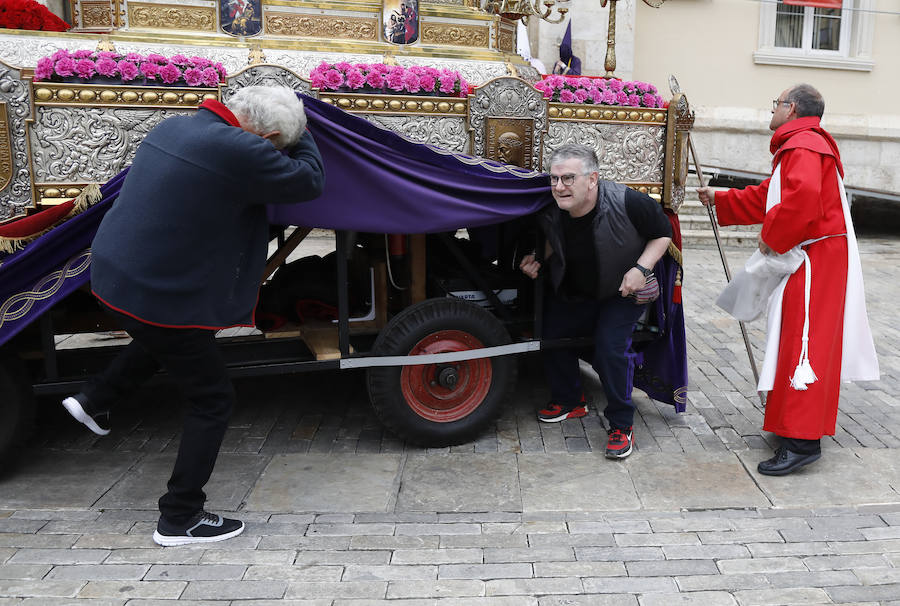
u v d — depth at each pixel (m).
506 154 3.43
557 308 3.66
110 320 3.45
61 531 2.77
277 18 3.57
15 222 2.79
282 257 3.38
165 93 2.96
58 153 2.89
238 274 2.59
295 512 2.95
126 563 2.57
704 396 4.31
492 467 3.35
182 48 3.35
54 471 3.27
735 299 3.72
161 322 2.44
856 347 3.39
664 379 3.95
